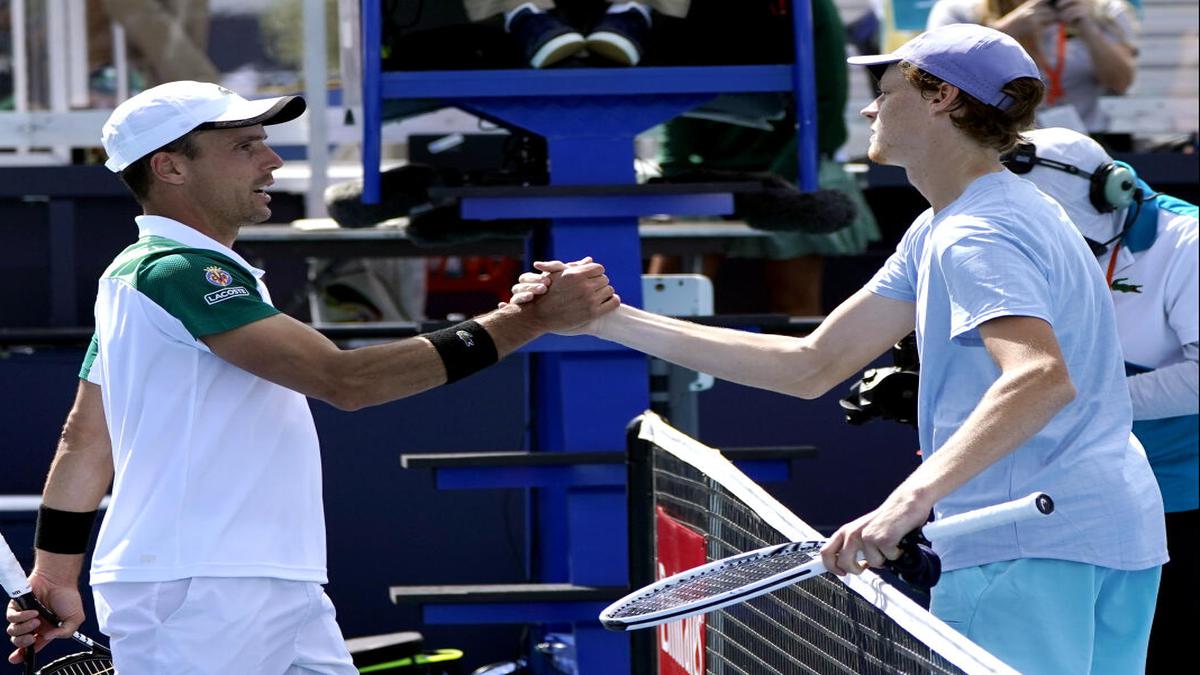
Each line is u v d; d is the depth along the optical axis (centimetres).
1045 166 1329
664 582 1030
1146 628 1048
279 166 1159
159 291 1076
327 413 2025
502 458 1577
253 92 2212
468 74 1641
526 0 1684
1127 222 1445
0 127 2181
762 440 2092
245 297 1080
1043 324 940
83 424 1209
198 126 1119
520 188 1622
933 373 1023
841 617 993
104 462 1217
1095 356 1019
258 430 1096
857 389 1280
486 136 2286
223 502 1080
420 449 2036
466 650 2020
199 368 1084
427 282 2706
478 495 2036
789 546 990
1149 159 2189
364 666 1720
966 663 812
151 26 2188
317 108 2212
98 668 1264
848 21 2303
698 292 1842
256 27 2198
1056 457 1002
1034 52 2167
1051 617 998
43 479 2036
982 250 969
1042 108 2155
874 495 2102
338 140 2223
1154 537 1029
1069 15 2156
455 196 1622
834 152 2205
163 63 2198
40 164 2220
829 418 2098
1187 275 1436
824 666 1025
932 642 848
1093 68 2177
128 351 1089
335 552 2022
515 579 2036
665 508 1347
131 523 1081
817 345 1163
